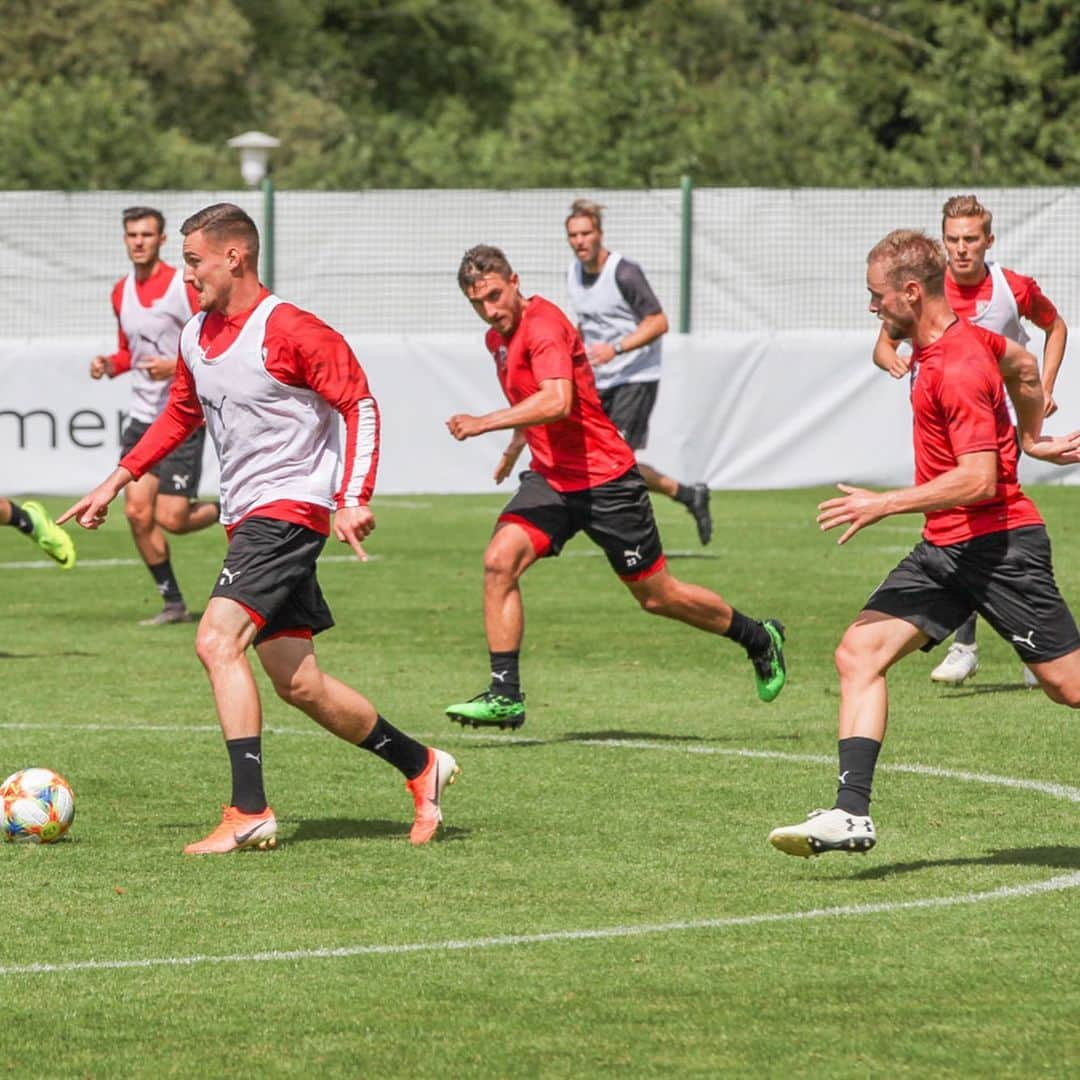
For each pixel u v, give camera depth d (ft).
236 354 70.38
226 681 70.79
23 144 338.95
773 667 95.81
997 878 66.23
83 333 237.66
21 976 55.67
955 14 383.86
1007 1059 48.60
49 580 161.38
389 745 72.38
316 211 236.63
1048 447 71.51
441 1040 50.19
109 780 84.43
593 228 160.15
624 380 161.38
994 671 112.68
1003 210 236.43
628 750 90.99
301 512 70.79
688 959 56.95
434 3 537.24
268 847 71.46
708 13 533.96
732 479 227.61
